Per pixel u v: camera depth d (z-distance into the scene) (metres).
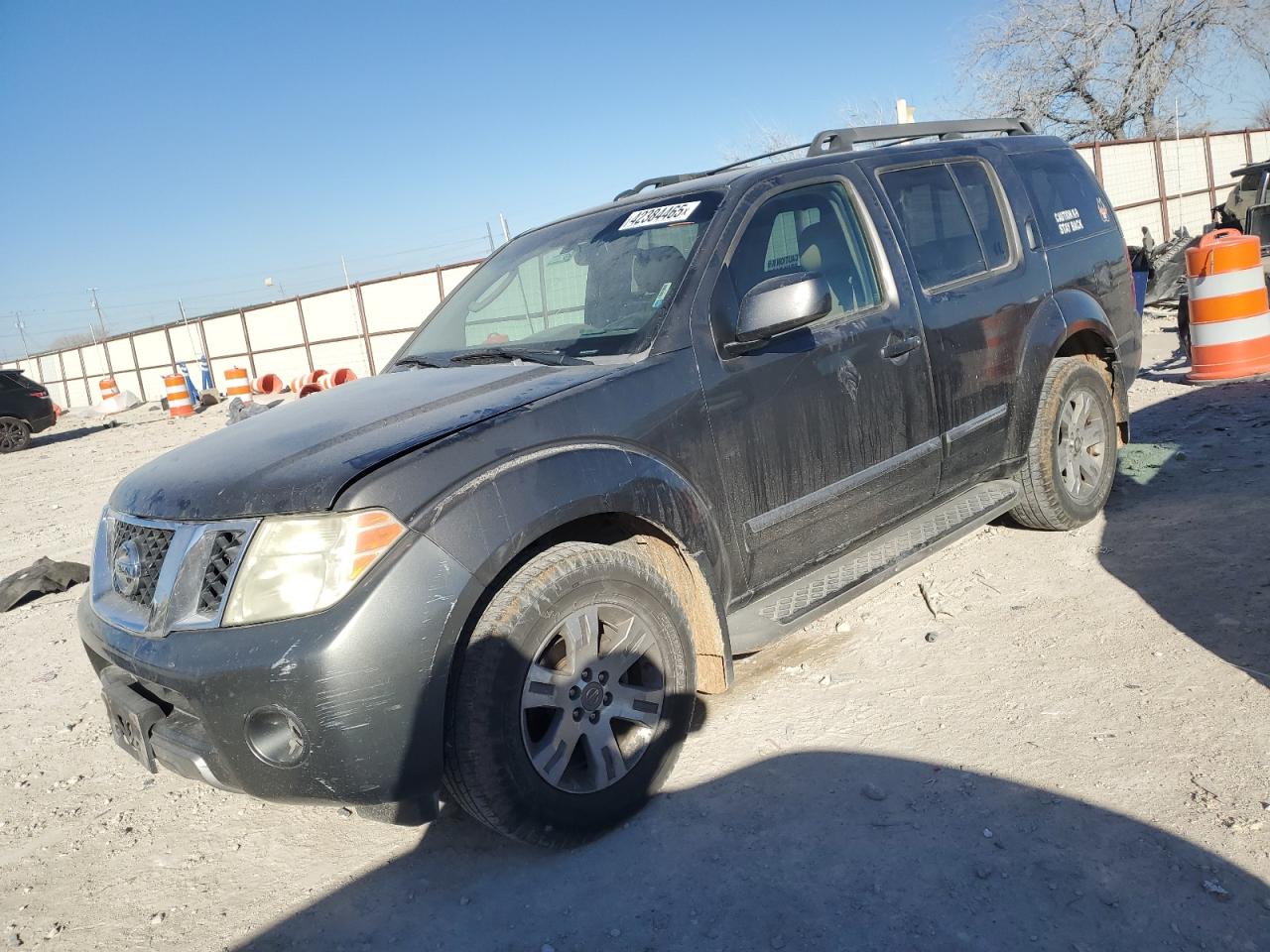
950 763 2.88
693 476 3.01
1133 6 27.44
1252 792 2.50
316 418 2.96
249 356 31.03
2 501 12.34
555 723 2.65
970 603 4.03
